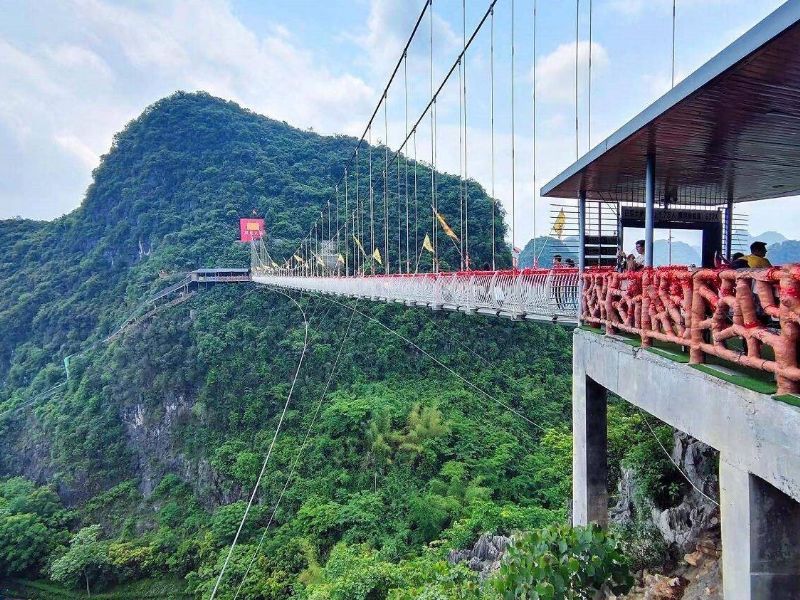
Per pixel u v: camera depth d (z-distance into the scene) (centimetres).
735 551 287
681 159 557
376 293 1467
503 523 1426
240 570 1820
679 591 546
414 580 1069
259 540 2016
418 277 1141
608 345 490
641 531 688
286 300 3900
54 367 4169
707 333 372
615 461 886
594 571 399
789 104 366
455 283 951
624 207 827
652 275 409
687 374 340
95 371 3634
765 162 573
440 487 1923
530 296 704
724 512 298
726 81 321
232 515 2238
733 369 322
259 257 4694
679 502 684
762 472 260
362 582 1078
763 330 268
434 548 1437
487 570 1012
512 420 2362
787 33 247
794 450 232
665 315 384
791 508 273
